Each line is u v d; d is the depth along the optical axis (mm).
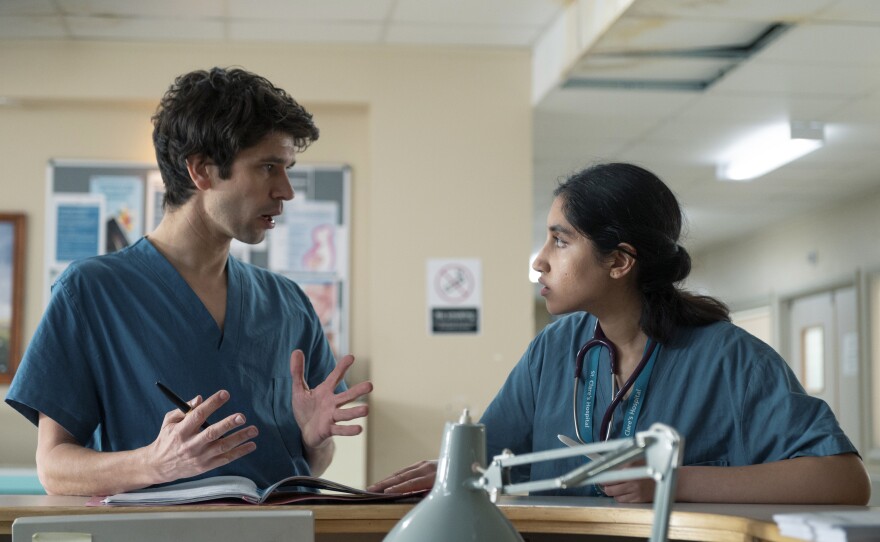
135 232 4727
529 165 4812
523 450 1929
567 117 4969
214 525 1189
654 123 5082
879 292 6582
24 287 4664
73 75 4645
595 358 1825
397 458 4641
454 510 1024
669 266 1764
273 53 4758
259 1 4254
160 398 1752
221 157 1737
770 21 3711
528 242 4781
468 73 4836
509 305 4750
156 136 1803
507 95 4836
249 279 1940
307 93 4754
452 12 4395
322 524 1366
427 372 4695
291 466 1830
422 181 4770
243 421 1367
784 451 1633
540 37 4699
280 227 4797
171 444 1396
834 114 4914
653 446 899
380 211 4742
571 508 1385
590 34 3969
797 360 7574
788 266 7602
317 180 4848
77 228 4711
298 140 1854
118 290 1778
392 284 4715
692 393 1722
